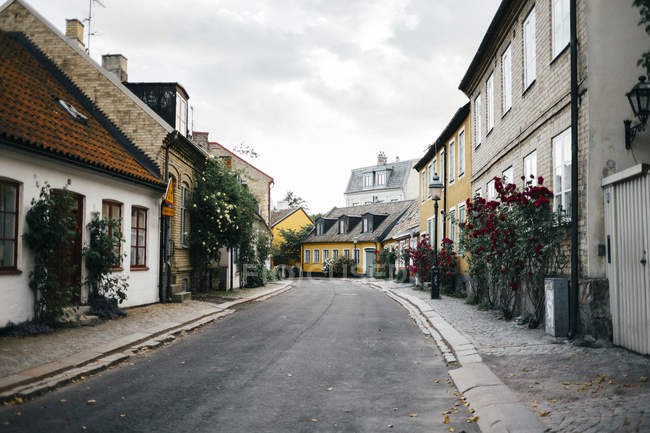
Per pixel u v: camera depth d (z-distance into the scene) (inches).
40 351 295.1
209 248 740.7
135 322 427.8
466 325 425.1
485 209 488.4
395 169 3026.6
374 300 760.3
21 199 357.7
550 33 394.6
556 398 205.8
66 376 251.8
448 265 813.9
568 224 351.9
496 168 571.5
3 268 342.6
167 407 209.2
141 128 599.8
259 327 448.5
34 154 364.2
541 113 412.8
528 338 344.2
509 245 413.7
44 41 619.8
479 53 609.6
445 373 274.4
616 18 323.9
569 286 338.0
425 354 327.3
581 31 331.3
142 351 330.3
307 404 215.5
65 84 595.5
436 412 205.6
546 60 401.7
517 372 254.1
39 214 365.7
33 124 400.5
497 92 562.3
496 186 428.8
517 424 176.1
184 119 767.7
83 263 440.8
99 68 609.6
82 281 438.6
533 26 438.9
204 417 196.4
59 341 327.3
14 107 401.4
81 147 446.9
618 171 317.7
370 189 3061.0
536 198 377.1
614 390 210.5
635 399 193.9
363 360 307.1
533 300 397.4
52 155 381.1
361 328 446.0
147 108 602.9
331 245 2034.9
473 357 293.7
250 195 823.7
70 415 197.5
